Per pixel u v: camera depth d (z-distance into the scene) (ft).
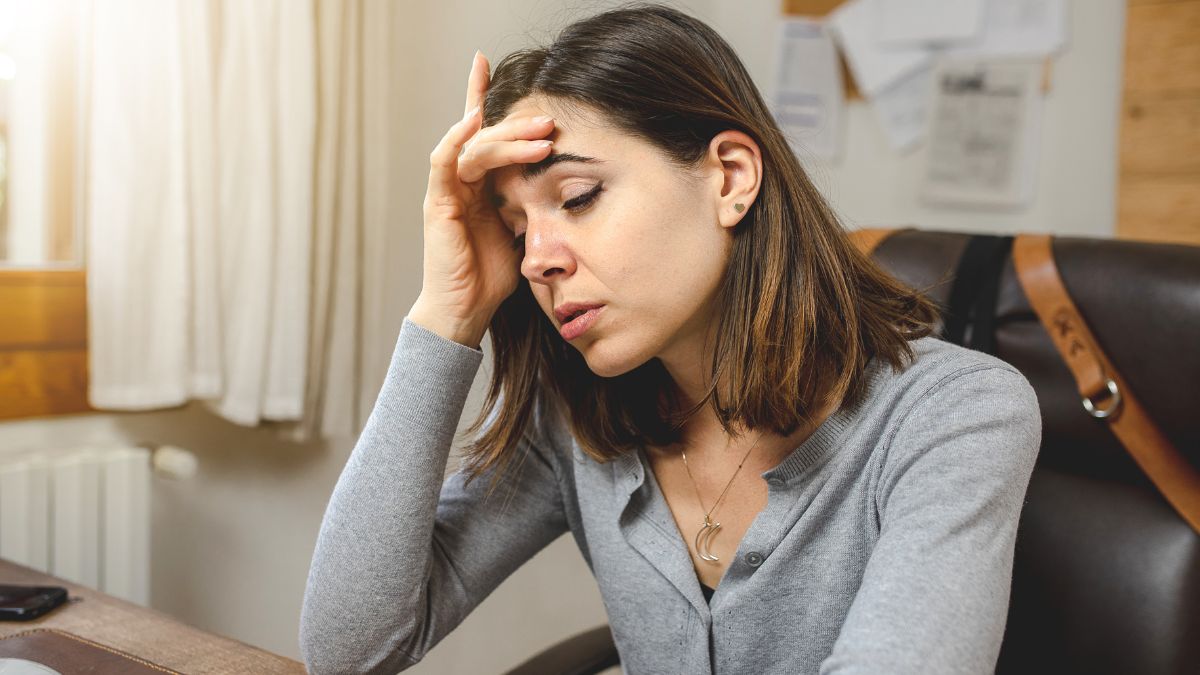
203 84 4.57
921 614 1.92
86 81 4.44
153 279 4.45
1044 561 3.20
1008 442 2.23
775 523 2.53
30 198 4.76
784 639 2.58
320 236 5.12
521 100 2.48
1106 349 3.16
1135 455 3.07
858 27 8.30
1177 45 6.86
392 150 6.09
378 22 5.44
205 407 5.29
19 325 4.37
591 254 2.37
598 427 2.82
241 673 2.56
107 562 4.55
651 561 2.74
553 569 7.36
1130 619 3.01
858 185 8.43
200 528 5.31
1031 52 7.61
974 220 7.91
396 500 2.62
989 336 3.34
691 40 2.50
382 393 2.74
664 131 2.37
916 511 2.15
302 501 5.84
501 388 3.01
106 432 4.86
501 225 2.80
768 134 2.52
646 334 2.42
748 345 2.46
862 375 2.51
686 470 2.79
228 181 4.71
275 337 4.88
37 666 2.47
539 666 3.01
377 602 2.60
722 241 2.48
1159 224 6.97
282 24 4.84
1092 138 7.40
